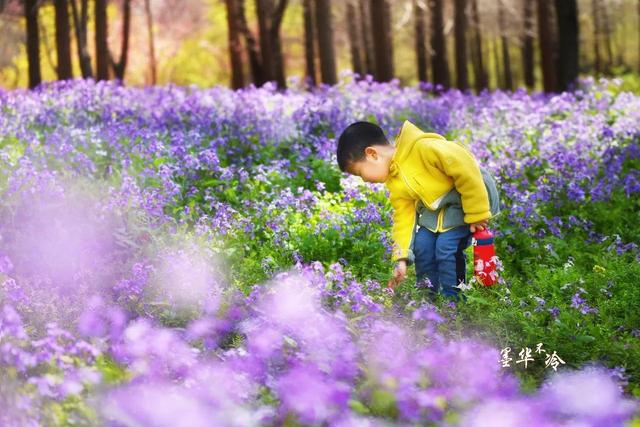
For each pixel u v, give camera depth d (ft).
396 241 18.47
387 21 82.43
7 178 26.18
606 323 17.13
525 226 24.97
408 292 18.15
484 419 12.49
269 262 20.94
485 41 150.30
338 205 27.32
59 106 40.70
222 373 13.56
